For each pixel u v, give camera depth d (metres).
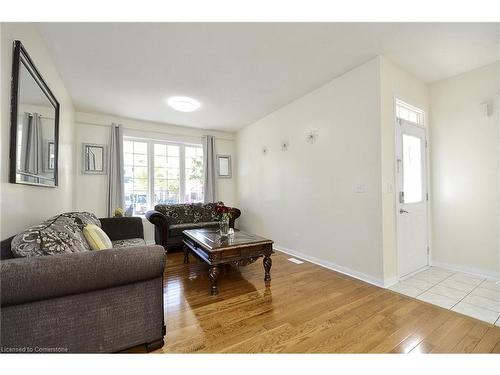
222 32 2.01
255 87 3.12
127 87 3.06
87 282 1.16
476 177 2.65
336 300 2.07
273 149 4.09
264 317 1.79
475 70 2.66
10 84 1.41
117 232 2.85
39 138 1.87
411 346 1.44
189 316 1.81
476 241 2.66
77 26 1.90
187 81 2.93
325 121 3.03
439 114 2.96
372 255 2.45
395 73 2.57
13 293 1.01
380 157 2.38
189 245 2.95
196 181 5.17
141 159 4.56
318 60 2.48
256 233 4.61
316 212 3.17
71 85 2.97
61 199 2.75
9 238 1.29
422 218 2.89
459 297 2.10
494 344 1.46
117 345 1.30
